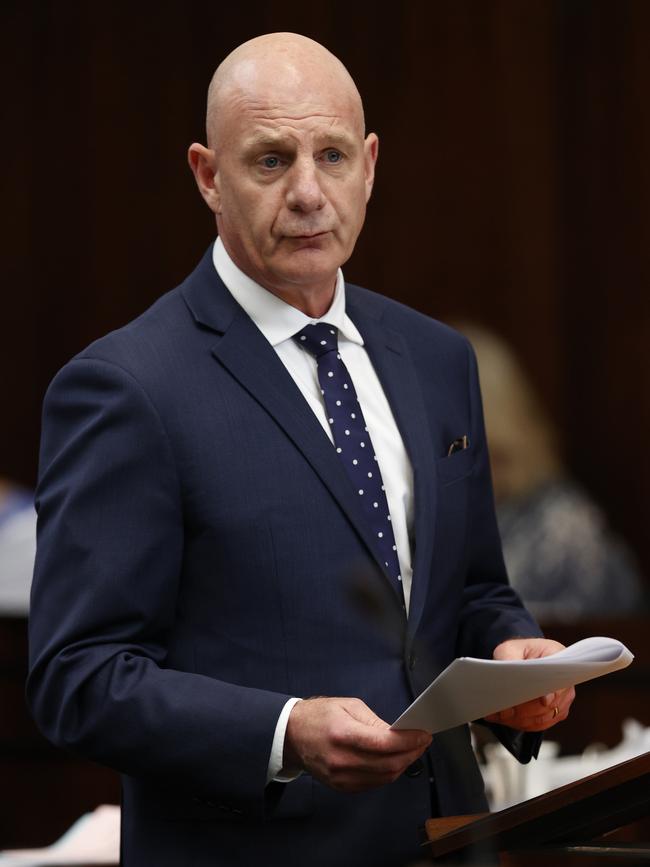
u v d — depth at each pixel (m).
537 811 6.50
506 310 26.12
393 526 8.42
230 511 7.96
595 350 26.05
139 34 26.00
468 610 9.08
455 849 6.66
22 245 26.03
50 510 8.05
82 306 26.05
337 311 8.75
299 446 8.15
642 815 6.52
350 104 8.26
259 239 8.18
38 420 26.02
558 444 25.98
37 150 26.02
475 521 9.15
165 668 8.03
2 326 26.03
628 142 25.81
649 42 25.66
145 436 7.95
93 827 10.61
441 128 26.14
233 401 8.18
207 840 7.89
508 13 26.09
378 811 7.96
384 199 26.12
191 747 7.49
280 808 7.81
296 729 7.36
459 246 26.14
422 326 9.30
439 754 8.24
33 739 14.34
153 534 7.88
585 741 14.50
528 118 26.11
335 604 7.99
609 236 25.94
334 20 25.98
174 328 8.40
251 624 7.93
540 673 6.67
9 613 14.41
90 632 7.80
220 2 25.95
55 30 25.98
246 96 8.14
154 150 26.05
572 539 19.48
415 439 8.62
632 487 25.80
